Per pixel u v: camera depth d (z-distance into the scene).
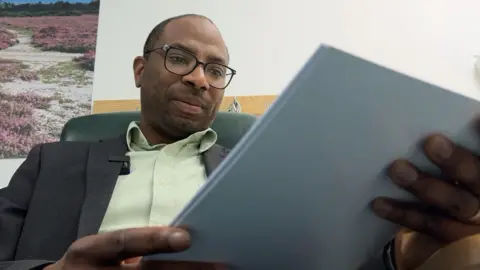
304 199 0.40
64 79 1.59
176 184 0.87
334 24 1.63
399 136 0.37
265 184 0.36
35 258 0.73
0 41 1.62
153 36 1.06
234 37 1.62
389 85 0.31
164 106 0.98
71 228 0.77
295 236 0.46
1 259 0.72
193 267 0.43
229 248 0.43
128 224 0.79
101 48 1.64
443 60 1.56
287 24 1.64
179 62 0.99
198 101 0.97
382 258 0.60
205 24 1.05
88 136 1.05
